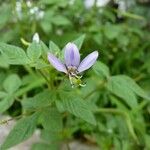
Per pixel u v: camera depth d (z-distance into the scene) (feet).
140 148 0.46
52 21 0.52
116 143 0.44
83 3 0.62
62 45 0.50
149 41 0.62
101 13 0.60
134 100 0.33
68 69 0.27
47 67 0.30
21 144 0.46
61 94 0.31
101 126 0.46
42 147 0.42
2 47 0.29
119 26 0.58
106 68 0.35
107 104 0.52
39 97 0.31
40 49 0.29
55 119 0.32
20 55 0.29
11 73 0.50
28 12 0.54
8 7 0.51
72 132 0.44
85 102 0.30
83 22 0.59
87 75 0.47
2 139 0.44
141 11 0.71
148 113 0.51
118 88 0.34
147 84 0.54
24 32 0.51
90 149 0.47
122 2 0.71
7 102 0.36
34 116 0.32
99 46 0.55
